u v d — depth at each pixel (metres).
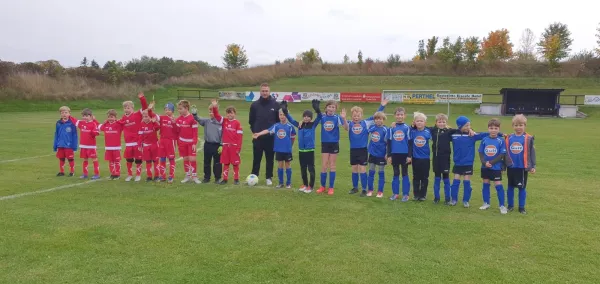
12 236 5.12
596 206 6.92
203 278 4.02
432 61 62.28
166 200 7.00
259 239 5.10
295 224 5.73
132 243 4.93
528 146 6.54
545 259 4.59
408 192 7.41
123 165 10.95
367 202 7.12
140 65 65.75
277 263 4.38
